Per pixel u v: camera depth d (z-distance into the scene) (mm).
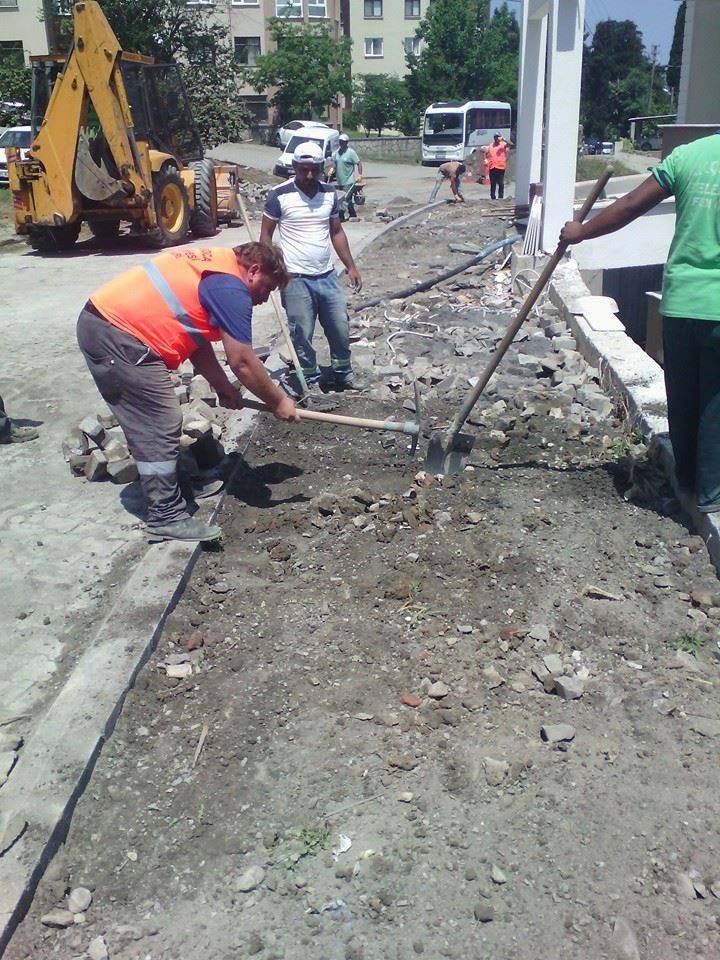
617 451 5211
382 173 37938
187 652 3549
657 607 3799
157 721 3199
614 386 6164
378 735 3100
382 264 11977
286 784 2912
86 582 4078
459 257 12281
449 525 4449
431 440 4969
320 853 2672
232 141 28000
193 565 4145
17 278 12148
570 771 2945
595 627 3656
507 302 9320
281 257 4293
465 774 2936
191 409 5969
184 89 16000
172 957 2395
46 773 2865
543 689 3318
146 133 14719
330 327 6344
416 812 2795
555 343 7422
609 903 2502
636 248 10797
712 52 14906
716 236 3803
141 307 4051
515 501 4676
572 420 5844
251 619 3773
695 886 2533
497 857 2641
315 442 5609
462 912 2488
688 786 2879
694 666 3422
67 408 6410
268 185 25328
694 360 4023
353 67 62125
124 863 2660
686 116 15461
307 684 3346
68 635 3703
